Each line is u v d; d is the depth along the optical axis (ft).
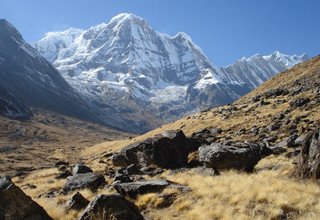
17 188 55.42
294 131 174.09
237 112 279.28
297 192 69.41
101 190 88.02
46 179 138.51
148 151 138.92
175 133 143.43
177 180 89.25
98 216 55.36
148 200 73.31
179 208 68.44
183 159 137.28
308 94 259.80
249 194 69.67
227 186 79.00
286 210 63.16
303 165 82.48
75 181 95.71
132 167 127.54
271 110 247.91
